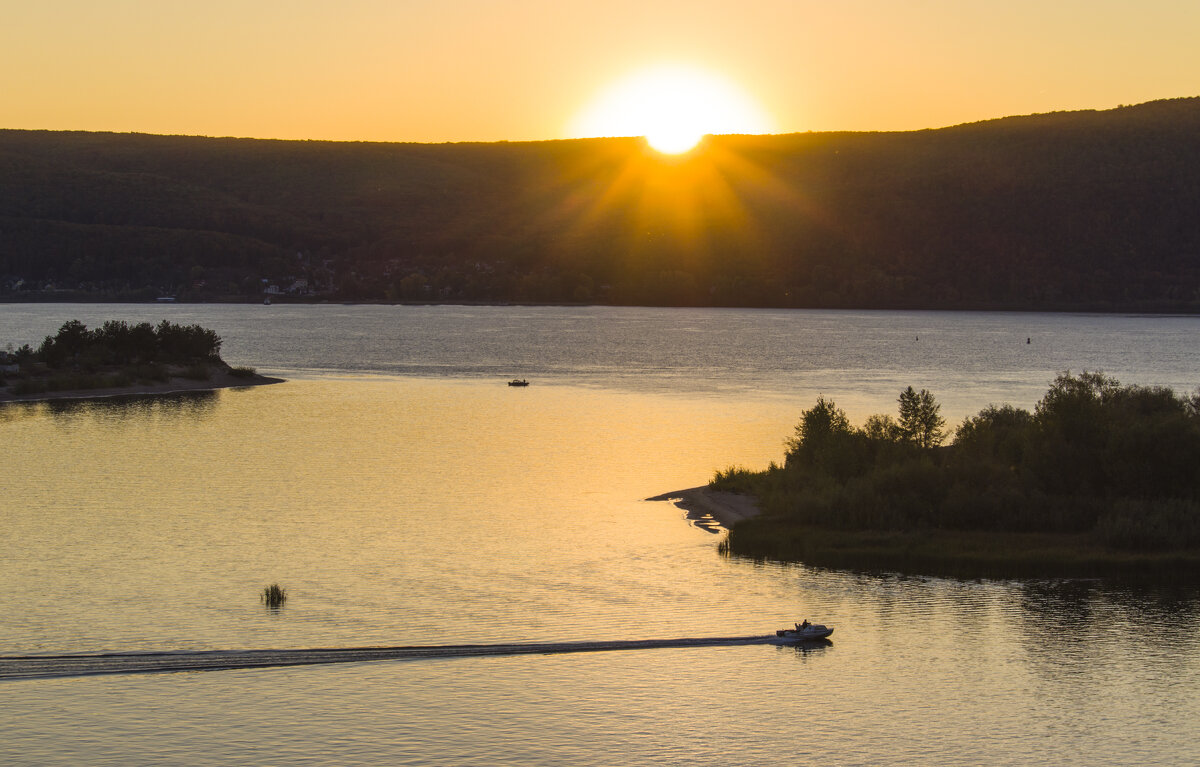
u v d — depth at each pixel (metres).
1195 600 52.25
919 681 43.94
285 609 50.03
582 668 44.53
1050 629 48.81
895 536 61.25
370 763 37.72
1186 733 40.12
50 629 47.31
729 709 41.56
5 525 65.12
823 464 71.75
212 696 41.62
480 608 50.69
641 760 38.12
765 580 54.94
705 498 72.75
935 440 75.62
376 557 58.66
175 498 73.62
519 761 37.94
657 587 53.88
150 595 51.72
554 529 65.19
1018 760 38.38
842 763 38.09
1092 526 62.31
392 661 44.78
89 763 37.25
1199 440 64.25
